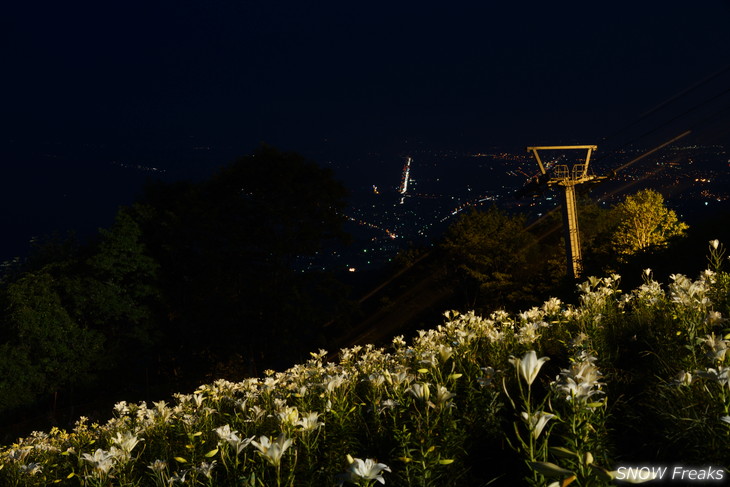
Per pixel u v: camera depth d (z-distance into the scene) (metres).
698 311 4.85
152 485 4.40
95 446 7.20
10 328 27.25
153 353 33.97
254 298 31.38
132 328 31.22
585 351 4.75
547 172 34.94
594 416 3.08
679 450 3.10
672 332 5.16
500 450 3.76
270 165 33.16
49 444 8.66
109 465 3.69
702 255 15.55
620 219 51.75
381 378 4.32
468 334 6.02
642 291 7.37
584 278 24.23
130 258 31.31
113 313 30.28
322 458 3.90
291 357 32.47
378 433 3.99
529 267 52.62
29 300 27.75
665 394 3.50
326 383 4.60
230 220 33.97
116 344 30.47
